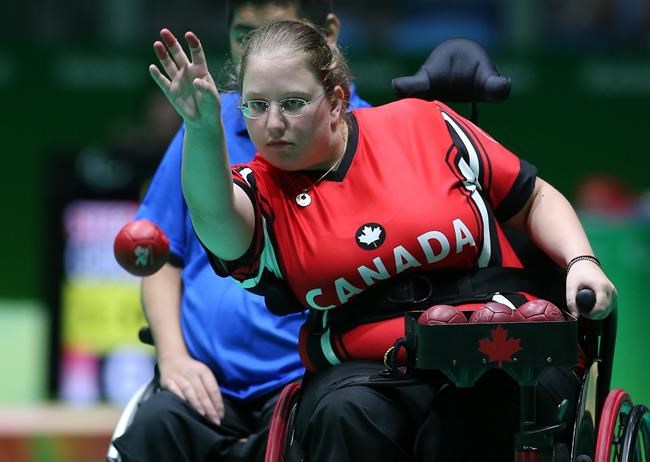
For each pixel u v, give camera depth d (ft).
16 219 84.58
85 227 61.57
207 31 88.48
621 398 28.19
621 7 90.58
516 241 29.89
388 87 82.33
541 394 27.30
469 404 27.09
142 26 88.74
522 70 83.97
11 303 85.20
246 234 27.43
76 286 61.98
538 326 25.34
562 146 84.43
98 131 83.97
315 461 26.99
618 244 59.26
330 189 28.14
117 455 31.71
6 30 88.17
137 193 61.41
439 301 27.94
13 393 71.36
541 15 90.27
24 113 83.97
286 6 33.86
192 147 26.03
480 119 84.07
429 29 89.86
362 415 26.63
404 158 28.55
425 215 27.81
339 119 28.32
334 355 28.50
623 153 84.84
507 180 29.09
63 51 83.87
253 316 33.53
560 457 26.55
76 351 62.39
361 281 27.86
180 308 34.68
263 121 27.55
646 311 58.90
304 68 27.37
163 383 33.04
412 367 26.68
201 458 31.86
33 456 59.62
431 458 26.73
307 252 27.81
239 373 33.40
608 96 84.69
